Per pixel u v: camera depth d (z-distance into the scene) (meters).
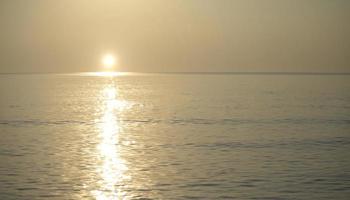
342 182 34.38
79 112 84.25
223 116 76.88
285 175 36.38
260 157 42.88
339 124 66.38
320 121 70.00
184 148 47.38
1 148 47.50
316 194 31.61
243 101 109.44
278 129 61.09
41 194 31.72
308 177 35.78
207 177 35.81
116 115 78.94
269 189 32.72
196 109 89.31
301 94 138.75
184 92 152.62
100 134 56.84
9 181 34.78
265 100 112.88
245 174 36.69
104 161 41.28
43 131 59.50
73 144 49.75
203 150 46.28
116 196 31.30
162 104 101.88
